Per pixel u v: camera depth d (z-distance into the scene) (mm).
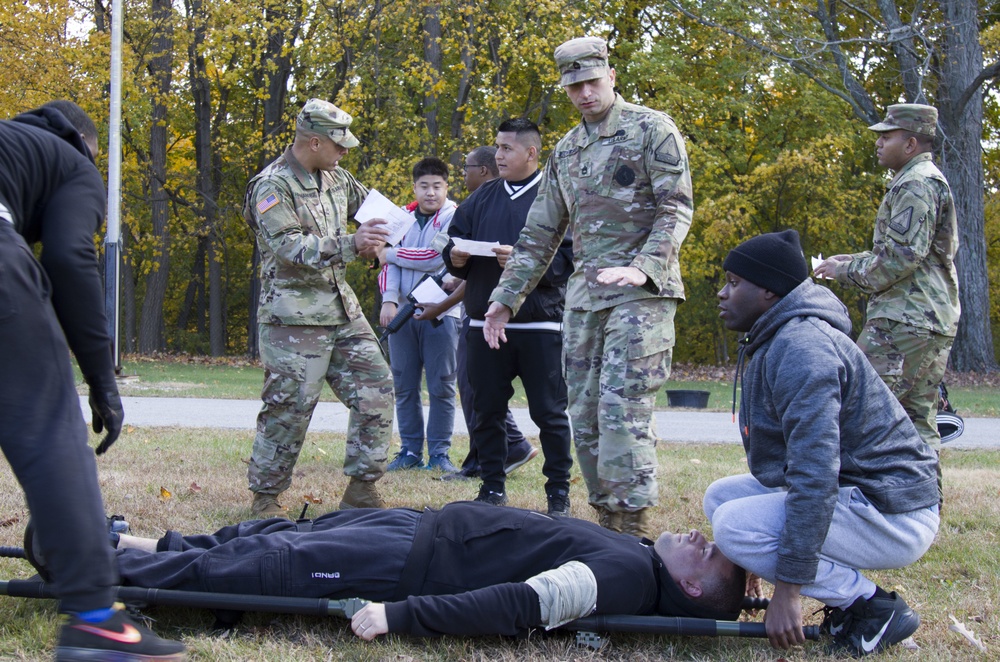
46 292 2301
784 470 3172
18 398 2156
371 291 30281
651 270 4195
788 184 23875
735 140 24906
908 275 5164
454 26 23500
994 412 13508
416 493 5711
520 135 5363
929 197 5016
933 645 3227
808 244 25766
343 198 5168
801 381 3016
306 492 5715
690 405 13805
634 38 26594
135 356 26672
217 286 29094
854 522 3080
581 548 3160
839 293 26656
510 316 4816
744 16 22000
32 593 3133
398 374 6918
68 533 2113
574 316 4684
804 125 25141
